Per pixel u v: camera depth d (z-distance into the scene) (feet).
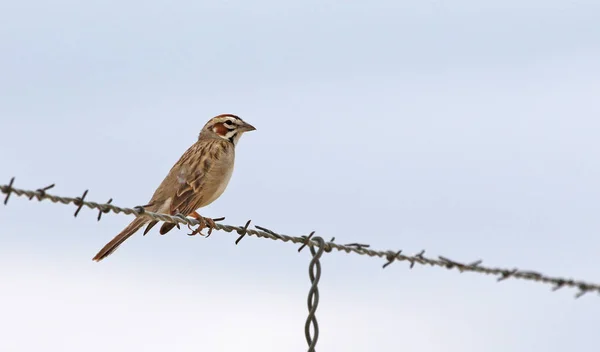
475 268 40.73
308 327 34.96
